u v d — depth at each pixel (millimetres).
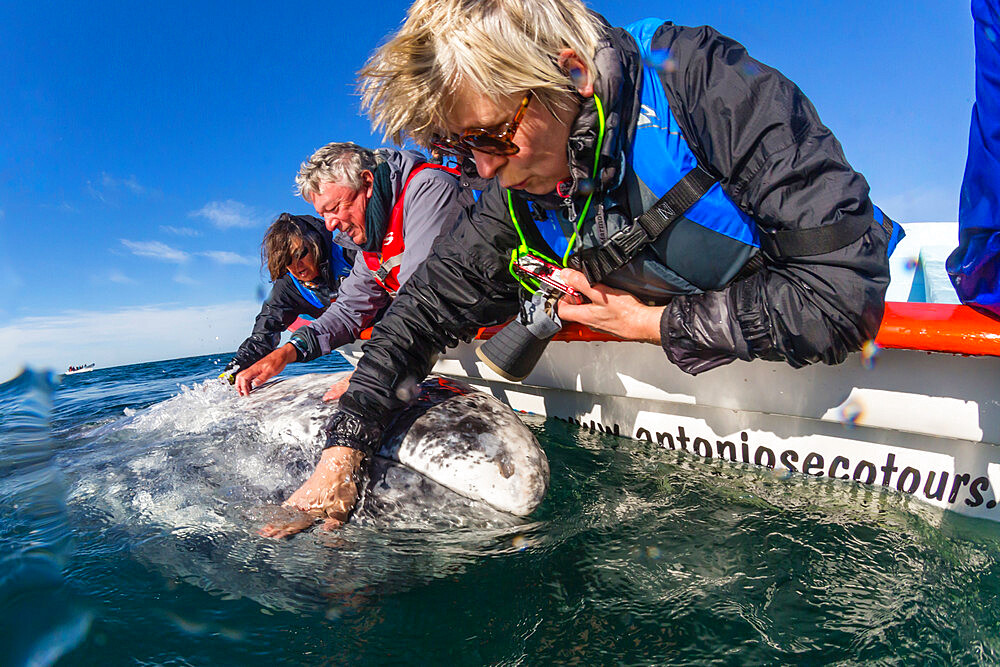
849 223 1035
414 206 2098
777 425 1611
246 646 1037
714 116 1117
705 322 1227
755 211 1134
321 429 1732
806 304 1096
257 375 2314
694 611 1070
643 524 1400
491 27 950
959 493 1334
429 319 1581
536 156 1110
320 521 1431
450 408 1738
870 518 1354
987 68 1083
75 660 984
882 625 1000
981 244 1171
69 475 1774
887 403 1368
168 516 1494
